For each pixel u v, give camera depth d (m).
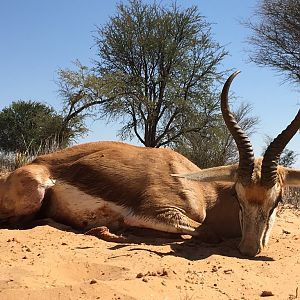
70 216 1.58
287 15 4.79
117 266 1.10
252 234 1.28
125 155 1.59
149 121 5.64
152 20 5.68
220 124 5.39
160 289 0.97
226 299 0.95
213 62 5.75
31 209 1.59
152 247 1.33
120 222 1.53
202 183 1.54
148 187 1.49
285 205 2.76
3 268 1.06
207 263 1.17
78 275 1.07
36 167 1.62
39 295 0.89
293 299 0.95
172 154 1.58
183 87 5.73
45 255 1.18
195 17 5.74
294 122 1.26
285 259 1.25
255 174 1.29
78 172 1.59
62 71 5.34
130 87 5.56
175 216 1.44
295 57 4.89
